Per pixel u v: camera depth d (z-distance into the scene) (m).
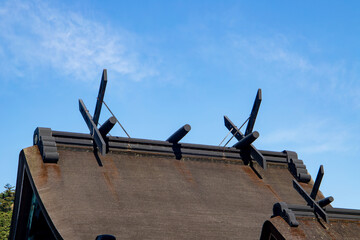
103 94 15.82
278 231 11.37
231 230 13.16
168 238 11.97
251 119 18.75
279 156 19.14
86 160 15.07
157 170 15.97
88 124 16.23
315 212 12.75
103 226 11.74
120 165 15.53
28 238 14.91
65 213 11.90
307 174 18.61
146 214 12.93
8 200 44.75
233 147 18.67
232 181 16.80
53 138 14.79
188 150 17.50
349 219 13.43
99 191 13.52
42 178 13.34
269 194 16.56
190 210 13.80
